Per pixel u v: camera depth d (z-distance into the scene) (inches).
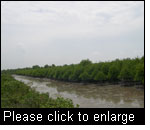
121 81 1787.6
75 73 2105.1
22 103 595.5
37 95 690.8
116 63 1835.6
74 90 1515.7
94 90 1448.1
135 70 1491.1
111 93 1236.5
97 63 2082.9
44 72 3284.9
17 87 980.6
